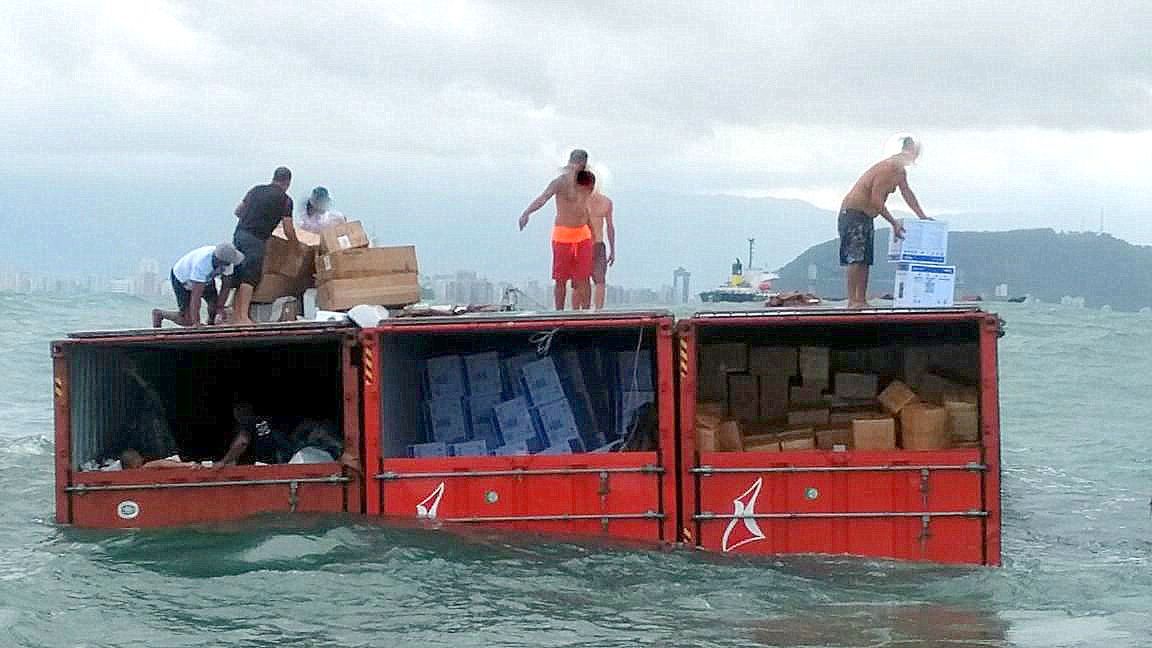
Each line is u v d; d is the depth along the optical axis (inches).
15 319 2059.5
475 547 474.9
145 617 404.8
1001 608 431.2
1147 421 1123.9
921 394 510.0
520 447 527.8
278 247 611.8
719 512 470.6
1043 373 1483.8
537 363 534.9
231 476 491.5
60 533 495.2
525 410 531.8
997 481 463.8
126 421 562.6
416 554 466.0
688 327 470.3
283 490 490.6
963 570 462.3
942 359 518.9
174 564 458.9
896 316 462.9
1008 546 576.7
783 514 468.4
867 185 564.1
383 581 439.2
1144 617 424.2
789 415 504.7
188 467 494.0
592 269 673.6
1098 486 767.7
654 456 472.7
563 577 447.2
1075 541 592.7
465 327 481.1
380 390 484.7
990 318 462.9
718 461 470.6
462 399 541.0
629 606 420.5
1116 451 931.3
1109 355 1637.6
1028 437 1018.1
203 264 590.6
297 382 651.5
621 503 474.6
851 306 568.1
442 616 408.5
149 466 497.4
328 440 544.1
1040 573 479.5
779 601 427.8
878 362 534.6
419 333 519.8
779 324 468.4
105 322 2004.2
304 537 473.4
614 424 550.3
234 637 386.9
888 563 464.1
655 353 490.3
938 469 465.4
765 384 512.4
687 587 441.1
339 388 569.6
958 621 411.5
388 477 483.2
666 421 473.4
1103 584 471.5
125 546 479.5
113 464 522.9
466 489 481.1
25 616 401.4
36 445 845.8
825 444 481.1
